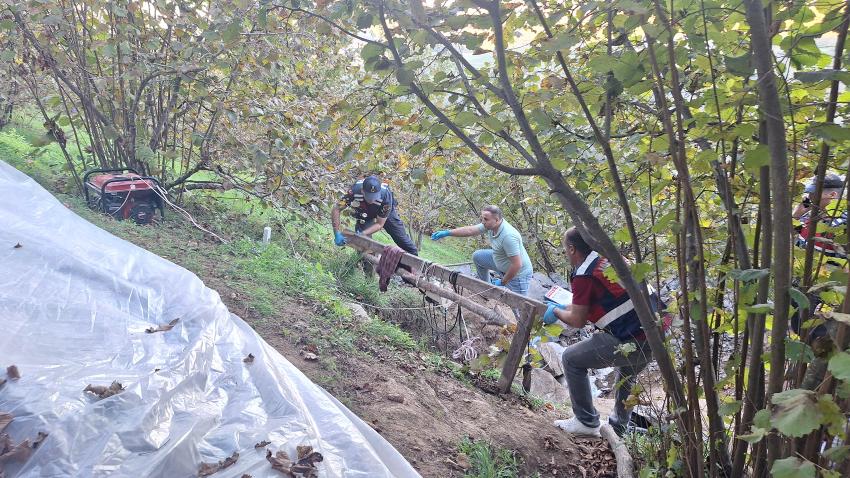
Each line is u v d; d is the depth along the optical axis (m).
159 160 8.21
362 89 3.19
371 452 2.90
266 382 3.19
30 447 2.40
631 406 3.82
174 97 7.77
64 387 2.76
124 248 4.70
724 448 3.19
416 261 6.70
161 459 2.50
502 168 2.80
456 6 2.65
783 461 1.86
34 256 4.02
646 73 2.65
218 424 2.83
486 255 8.14
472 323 7.83
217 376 3.20
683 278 2.88
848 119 2.57
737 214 2.79
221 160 8.05
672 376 3.11
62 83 8.26
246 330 3.75
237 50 6.64
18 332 3.17
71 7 7.02
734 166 2.76
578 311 4.41
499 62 2.62
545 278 9.80
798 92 2.69
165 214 7.60
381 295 7.71
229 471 2.55
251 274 6.10
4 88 7.89
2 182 5.21
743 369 2.90
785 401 1.80
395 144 7.23
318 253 8.44
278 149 7.19
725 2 2.50
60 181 7.41
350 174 8.10
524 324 5.28
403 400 4.51
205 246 6.79
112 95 7.48
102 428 2.56
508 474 4.11
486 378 5.81
